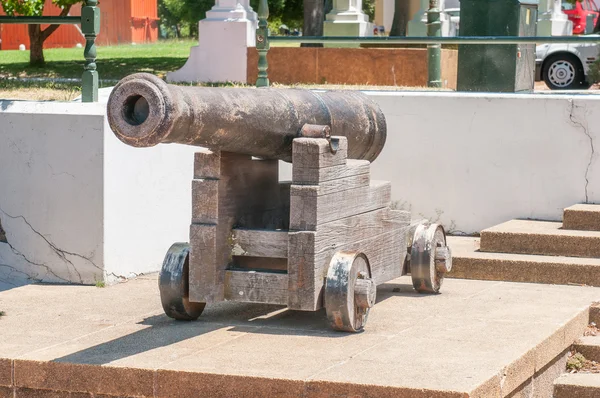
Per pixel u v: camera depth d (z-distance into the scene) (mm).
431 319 7160
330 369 5785
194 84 14805
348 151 7758
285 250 6781
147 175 9211
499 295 8086
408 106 10516
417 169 10531
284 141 6797
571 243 8977
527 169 10156
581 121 9922
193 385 5785
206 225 6805
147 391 5887
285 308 7625
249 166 7062
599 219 9305
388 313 7359
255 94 6609
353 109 7715
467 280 8828
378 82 14773
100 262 8719
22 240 8969
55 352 6309
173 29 47438
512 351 6195
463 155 10375
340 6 20109
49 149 8789
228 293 6855
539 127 10078
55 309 7715
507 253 9164
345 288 6586
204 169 6805
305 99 7141
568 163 10000
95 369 5980
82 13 9062
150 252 9328
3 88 11828
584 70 19953
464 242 9867
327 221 6738
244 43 16031
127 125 5539
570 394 6730
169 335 6742
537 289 8383
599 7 30234
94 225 8703
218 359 6062
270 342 6492
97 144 8633
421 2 21625
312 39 10836
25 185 8906
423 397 5367
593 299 7965
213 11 16328
